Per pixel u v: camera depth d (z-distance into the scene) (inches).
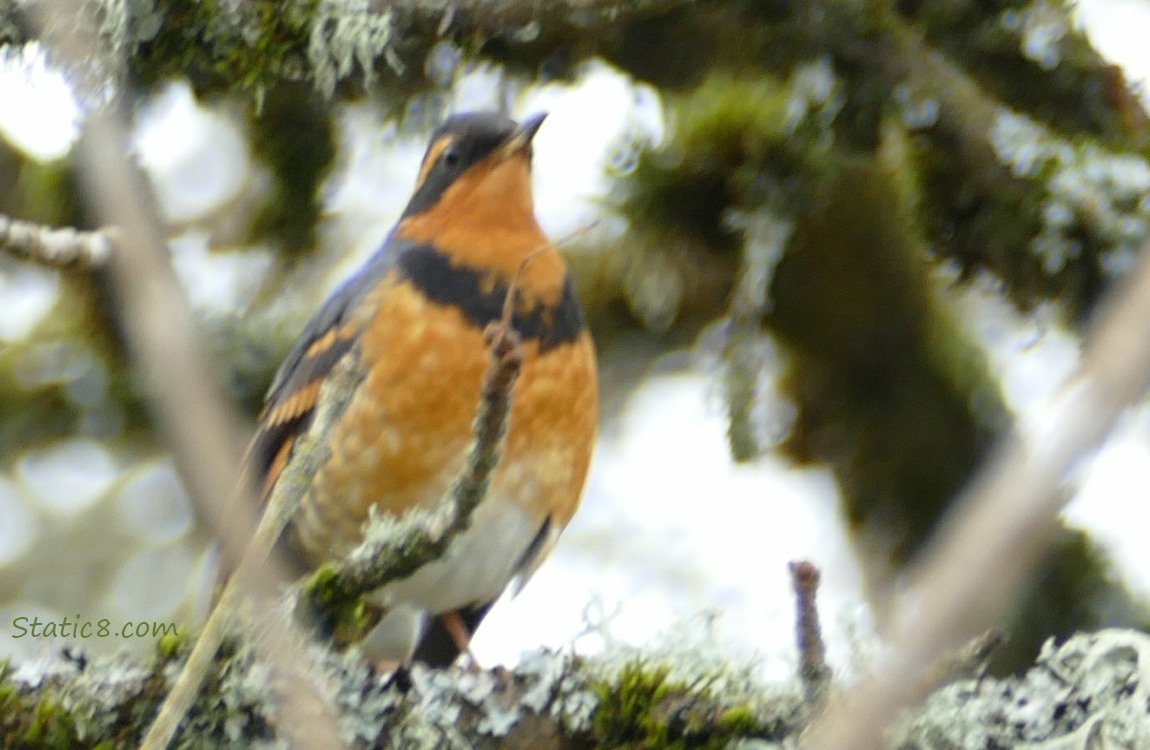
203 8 388.8
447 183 437.7
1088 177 458.3
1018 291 470.9
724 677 307.3
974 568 155.0
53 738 295.7
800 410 550.0
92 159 276.5
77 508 600.1
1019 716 302.2
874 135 467.8
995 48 448.8
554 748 306.5
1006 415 534.6
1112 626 478.9
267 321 547.2
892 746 290.0
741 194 486.6
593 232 556.4
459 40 420.5
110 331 540.4
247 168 536.1
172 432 236.4
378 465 397.1
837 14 443.2
